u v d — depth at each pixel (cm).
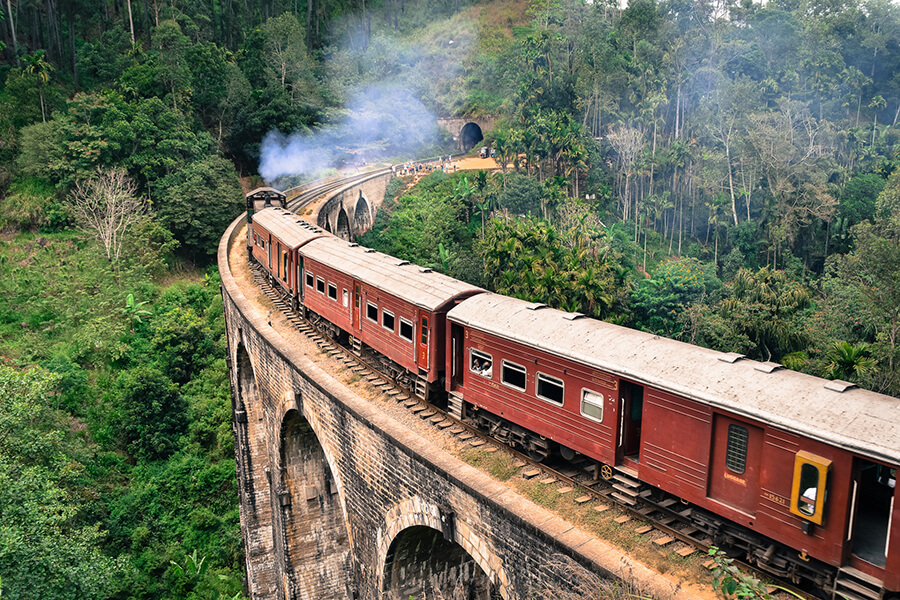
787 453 995
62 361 3766
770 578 1079
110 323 4100
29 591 1750
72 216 4869
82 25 7150
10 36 6322
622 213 6925
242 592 3127
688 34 8294
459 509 1320
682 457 1145
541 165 6956
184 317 4284
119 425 3619
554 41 8425
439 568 1750
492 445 1592
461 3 11844
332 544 2595
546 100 7538
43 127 4962
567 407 1349
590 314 4166
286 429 2358
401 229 6303
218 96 6481
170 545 3244
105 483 3369
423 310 1752
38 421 3148
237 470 3406
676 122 7294
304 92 7238
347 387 2042
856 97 7750
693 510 1193
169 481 3478
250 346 2691
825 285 4519
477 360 1603
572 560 1057
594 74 7675
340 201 5684
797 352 3712
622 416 1254
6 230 4775
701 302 4512
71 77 6209
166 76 5844
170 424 3684
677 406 1145
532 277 4134
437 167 7950
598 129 7731
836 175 6012
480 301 1650
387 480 1580
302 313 2775
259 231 3541
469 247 6125
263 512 3150
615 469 1280
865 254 4031
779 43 8275
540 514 1164
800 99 7481
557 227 5550
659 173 6869
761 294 4197
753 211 6231
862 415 948
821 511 948
